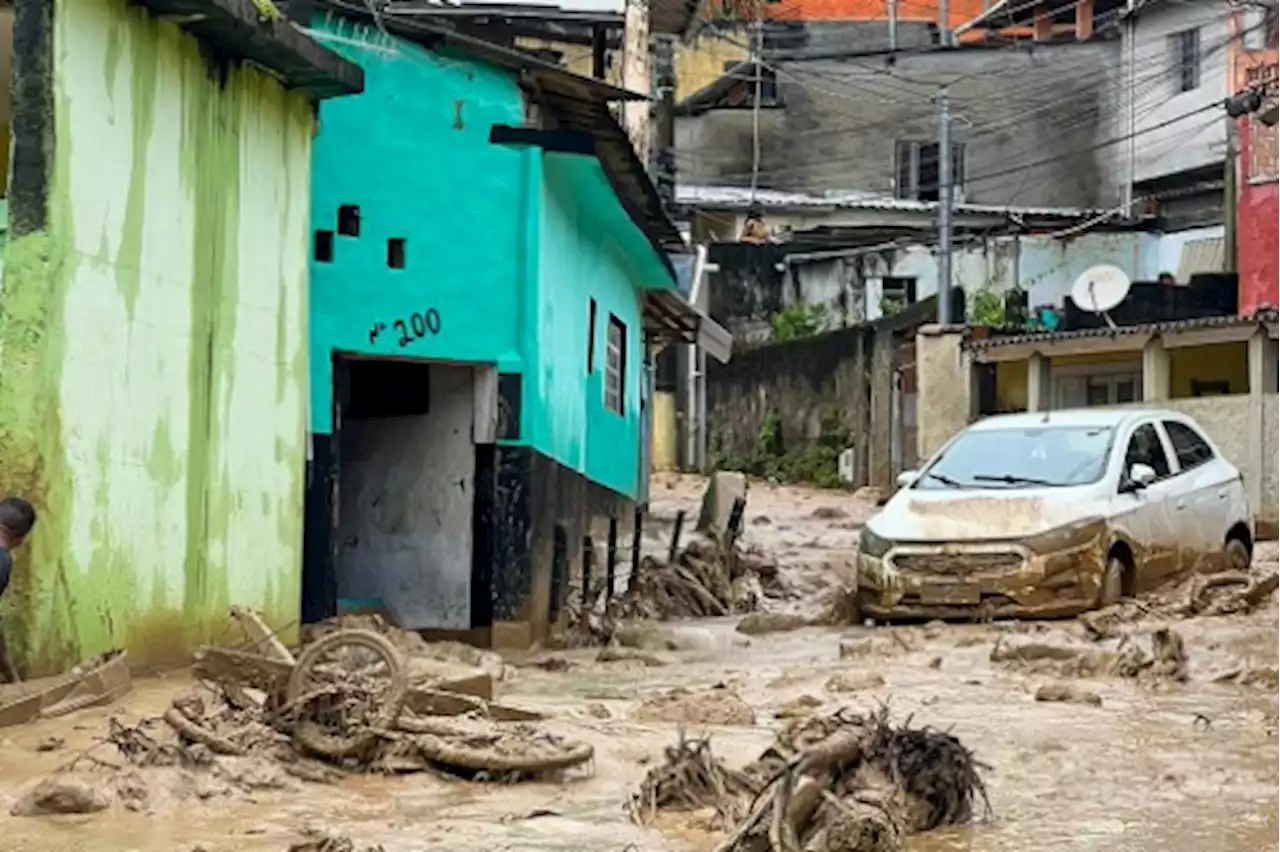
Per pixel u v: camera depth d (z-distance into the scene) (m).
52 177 9.49
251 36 11.29
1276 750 8.93
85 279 9.82
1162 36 42.62
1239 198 35.47
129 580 10.32
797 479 40.44
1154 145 42.78
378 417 15.83
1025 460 16.23
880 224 42.38
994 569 15.00
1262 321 29.44
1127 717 10.15
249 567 12.18
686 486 37.09
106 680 9.02
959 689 11.49
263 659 8.20
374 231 14.97
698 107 45.06
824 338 40.12
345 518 15.81
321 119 14.80
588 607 16.84
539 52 22.39
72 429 9.65
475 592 15.37
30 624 9.23
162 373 10.79
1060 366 33.50
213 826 6.77
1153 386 31.02
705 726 9.72
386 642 8.16
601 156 16.80
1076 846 6.64
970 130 44.81
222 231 11.68
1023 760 8.62
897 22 49.16
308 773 7.71
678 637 14.91
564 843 6.63
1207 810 7.36
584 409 18.44
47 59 9.50
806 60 44.91
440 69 15.19
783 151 45.22
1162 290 36.38
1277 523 28.53
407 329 15.03
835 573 21.83
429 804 7.33
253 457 12.25
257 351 12.30
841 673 12.27
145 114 10.53
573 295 17.58
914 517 15.68
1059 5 46.56
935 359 35.00
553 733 8.85
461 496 15.49
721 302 42.38
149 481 10.60
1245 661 12.34
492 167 15.35
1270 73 36.53
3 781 7.31
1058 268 40.78
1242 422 29.03
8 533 8.90
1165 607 14.80
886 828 6.20
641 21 23.73
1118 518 15.36
